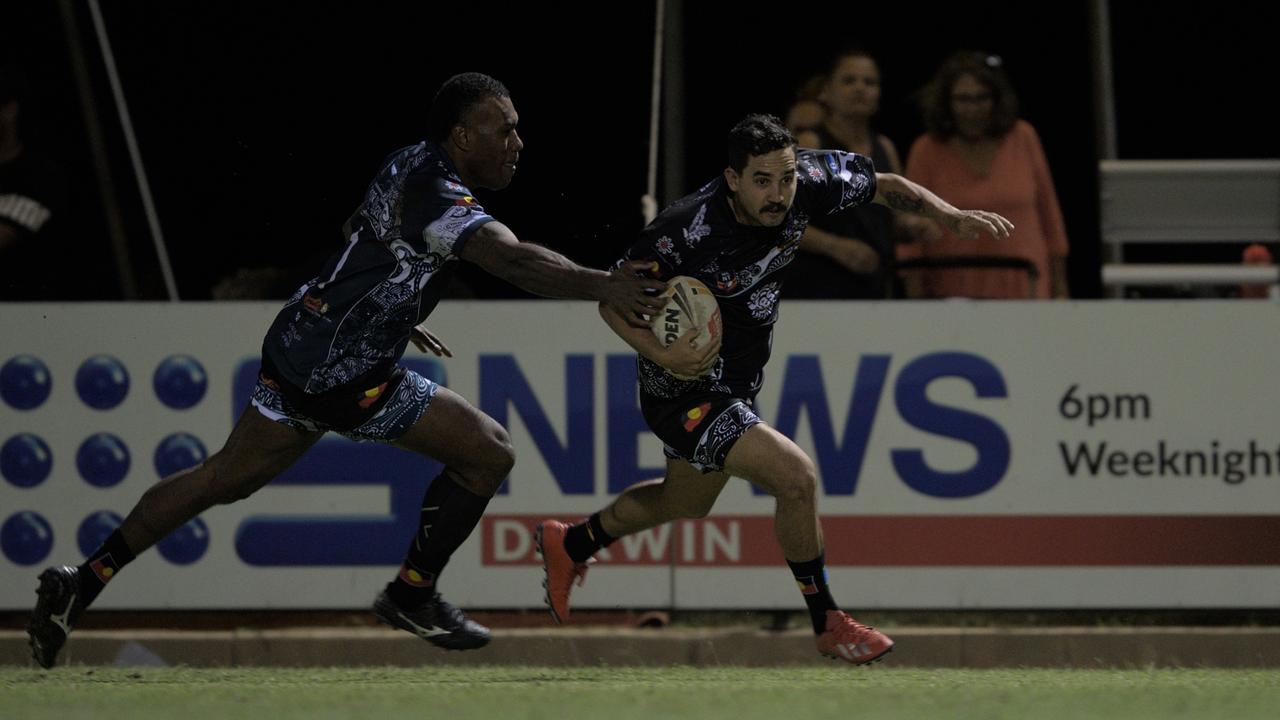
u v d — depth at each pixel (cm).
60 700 1533
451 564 2481
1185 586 2472
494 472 1817
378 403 1766
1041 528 2470
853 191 1827
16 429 2492
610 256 3025
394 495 2483
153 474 2494
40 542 2491
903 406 2475
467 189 1697
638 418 2475
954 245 2800
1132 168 2938
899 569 2470
